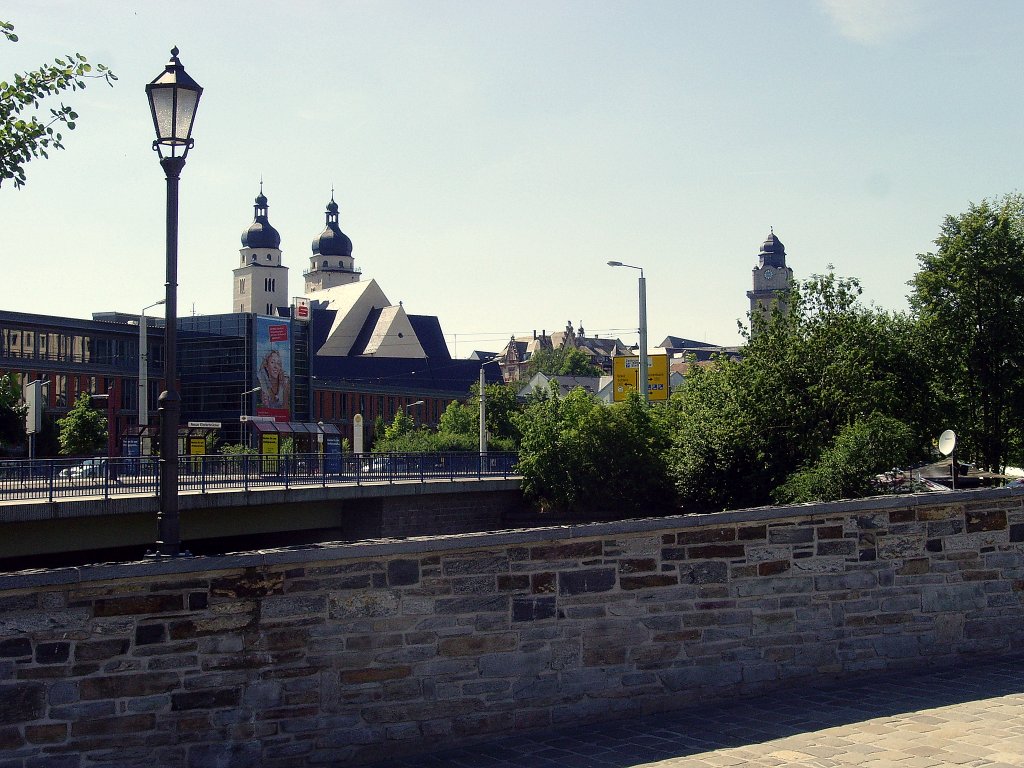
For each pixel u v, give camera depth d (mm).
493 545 10227
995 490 12672
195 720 9078
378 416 121125
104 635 8820
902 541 12180
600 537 10711
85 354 100562
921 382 41969
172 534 13219
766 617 11453
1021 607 12766
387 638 9781
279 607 9414
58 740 8641
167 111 13281
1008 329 41000
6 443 57875
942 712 10172
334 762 9516
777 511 11562
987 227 41906
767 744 9336
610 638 10703
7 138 15000
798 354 41562
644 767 8883
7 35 15016
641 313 47438
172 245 13508
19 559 34062
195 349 114750
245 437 110875
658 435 48500
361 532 43656
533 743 9938
